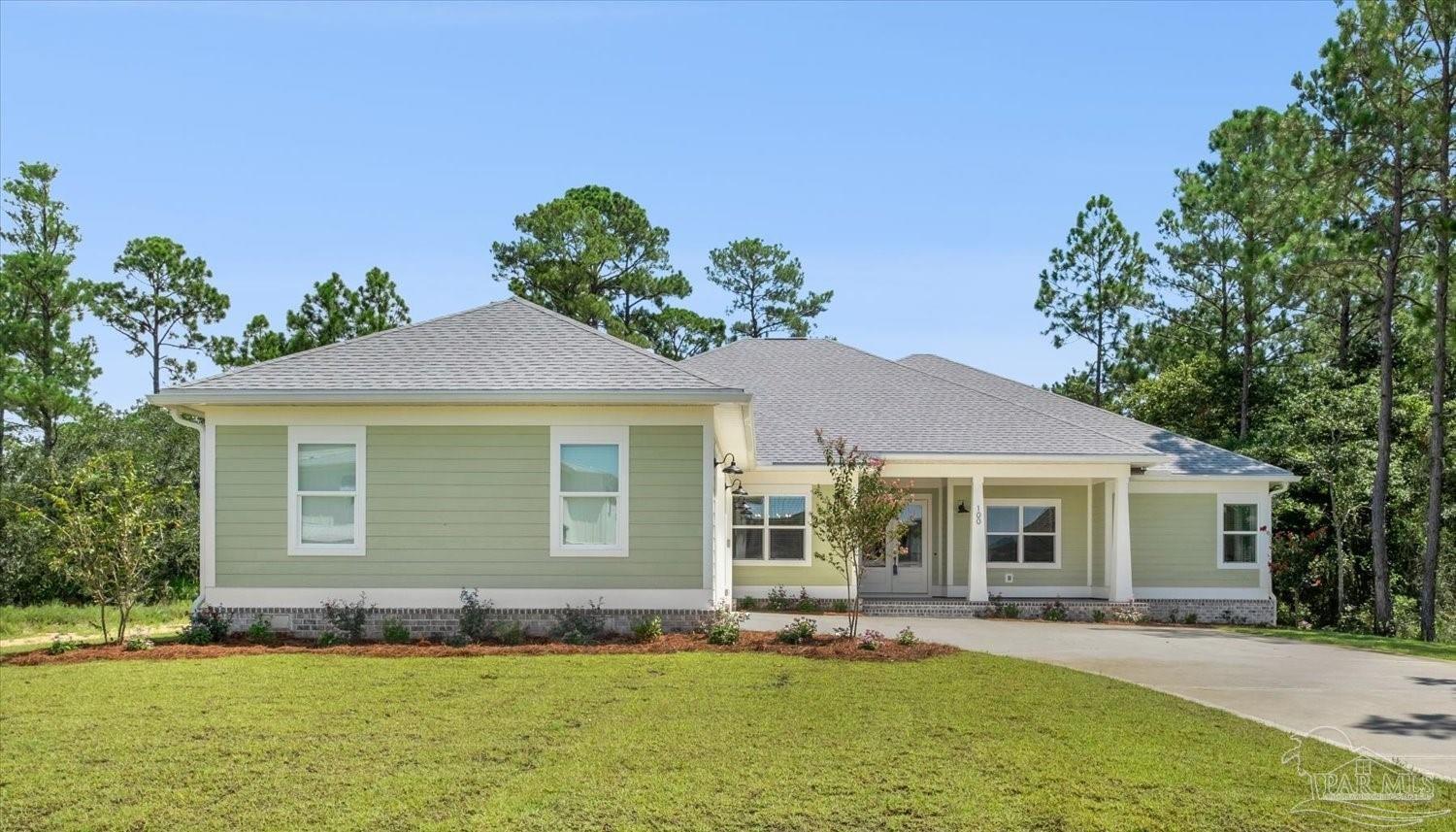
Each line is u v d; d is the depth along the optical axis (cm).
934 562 2592
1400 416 2873
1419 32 2384
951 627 2012
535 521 1620
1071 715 1066
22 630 2161
